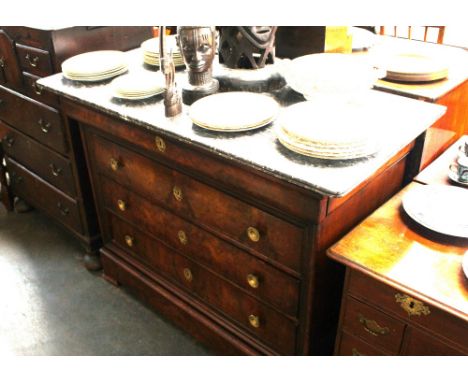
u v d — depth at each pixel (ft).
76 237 6.65
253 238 4.00
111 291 6.21
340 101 4.19
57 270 6.59
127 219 5.47
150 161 4.65
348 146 3.45
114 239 5.98
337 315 4.45
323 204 3.39
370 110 4.16
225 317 4.92
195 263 4.88
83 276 6.48
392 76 4.73
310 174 3.31
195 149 4.01
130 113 4.33
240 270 4.39
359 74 4.32
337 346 4.02
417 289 3.21
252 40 4.40
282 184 3.48
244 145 3.71
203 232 4.54
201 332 5.16
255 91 4.58
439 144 4.76
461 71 4.94
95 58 5.37
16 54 5.95
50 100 5.66
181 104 4.34
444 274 3.32
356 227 3.77
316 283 3.85
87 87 5.01
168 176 4.54
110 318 5.79
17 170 7.20
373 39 5.63
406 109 4.20
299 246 3.72
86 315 5.84
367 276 3.46
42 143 6.28
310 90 4.24
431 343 3.35
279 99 4.46
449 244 3.58
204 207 4.35
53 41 5.41
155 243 5.31
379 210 3.96
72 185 6.13
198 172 4.17
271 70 4.70
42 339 5.52
